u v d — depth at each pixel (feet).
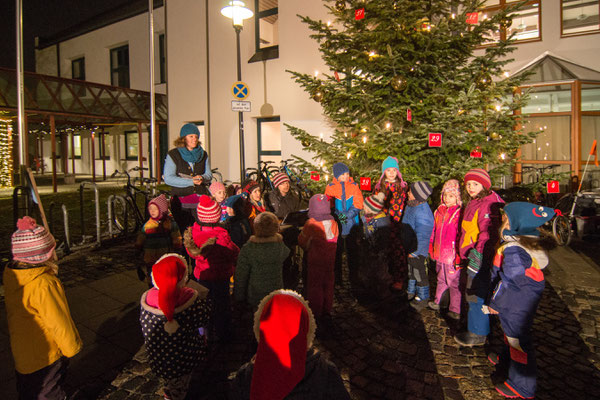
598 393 9.66
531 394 9.18
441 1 20.83
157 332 7.91
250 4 41.14
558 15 31.27
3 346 11.75
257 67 40.04
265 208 18.39
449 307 13.74
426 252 14.56
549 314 14.29
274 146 41.93
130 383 10.05
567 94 31.53
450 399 9.41
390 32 19.61
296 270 17.33
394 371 10.62
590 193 24.61
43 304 7.34
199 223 11.29
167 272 7.75
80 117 51.83
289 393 4.58
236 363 11.02
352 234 17.17
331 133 36.19
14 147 61.87
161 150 58.39
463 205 13.19
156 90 57.67
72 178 61.11
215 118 44.57
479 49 33.22
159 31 56.08
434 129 18.71
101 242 23.99
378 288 16.61
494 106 20.03
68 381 10.09
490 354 11.21
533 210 8.80
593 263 20.20
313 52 36.14
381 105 21.01
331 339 12.39
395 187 15.89
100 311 14.37
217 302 11.55
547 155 32.81
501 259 9.38
